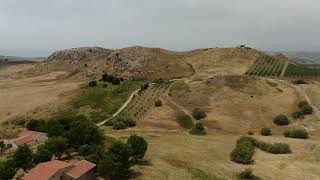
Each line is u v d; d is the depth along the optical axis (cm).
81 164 7138
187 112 13500
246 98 14450
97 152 8231
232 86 15462
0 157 8775
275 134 11644
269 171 8419
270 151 9800
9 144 9662
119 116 13275
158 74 19262
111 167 7188
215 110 13612
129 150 7469
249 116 13100
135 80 18475
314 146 10025
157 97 15138
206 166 8512
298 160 9206
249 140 10219
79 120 10406
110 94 16200
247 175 7969
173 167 8250
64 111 14638
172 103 14362
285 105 13775
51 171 6600
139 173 7706
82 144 9100
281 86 15600
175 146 10069
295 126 12069
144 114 13538
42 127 11194
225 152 9725
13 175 7050
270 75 18112
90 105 15025
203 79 17012
